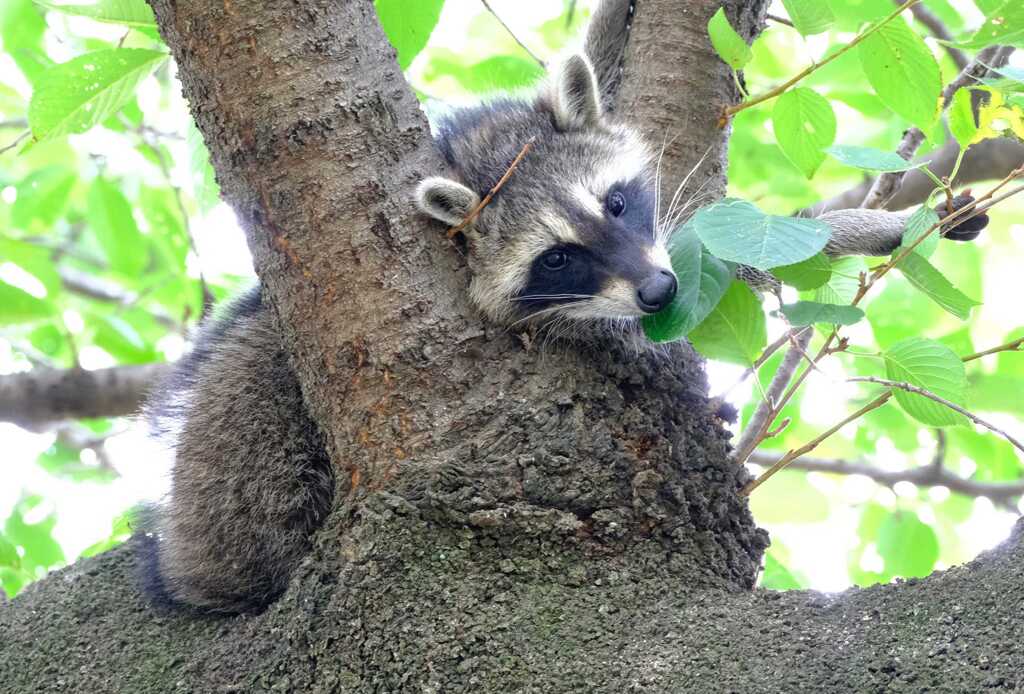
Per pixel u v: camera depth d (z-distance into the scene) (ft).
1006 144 21.30
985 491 22.30
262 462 15.15
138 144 23.77
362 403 11.42
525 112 17.17
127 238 23.03
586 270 15.30
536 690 9.73
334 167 11.43
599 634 10.14
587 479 11.14
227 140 11.54
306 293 11.53
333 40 11.54
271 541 14.80
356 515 11.06
